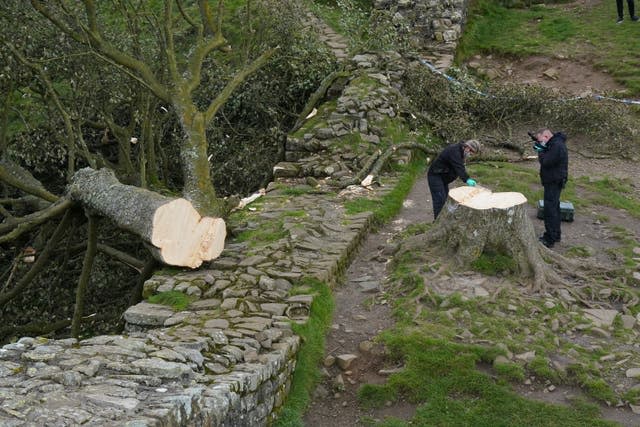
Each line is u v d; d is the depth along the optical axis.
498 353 6.16
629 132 13.25
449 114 13.79
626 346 6.46
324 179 10.95
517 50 16.92
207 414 4.37
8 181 9.23
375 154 11.19
